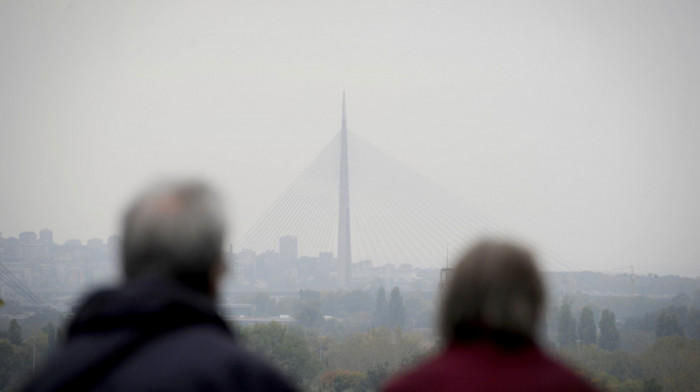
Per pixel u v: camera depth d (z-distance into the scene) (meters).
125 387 6.54
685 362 101.69
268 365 7.38
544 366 9.14
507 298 9.20
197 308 7.17
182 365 6.72
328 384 102.69
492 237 9.99
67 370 6.69
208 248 7.53
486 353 9.23
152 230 7.37
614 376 98.19
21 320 104.69
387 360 107.94
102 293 7.24
